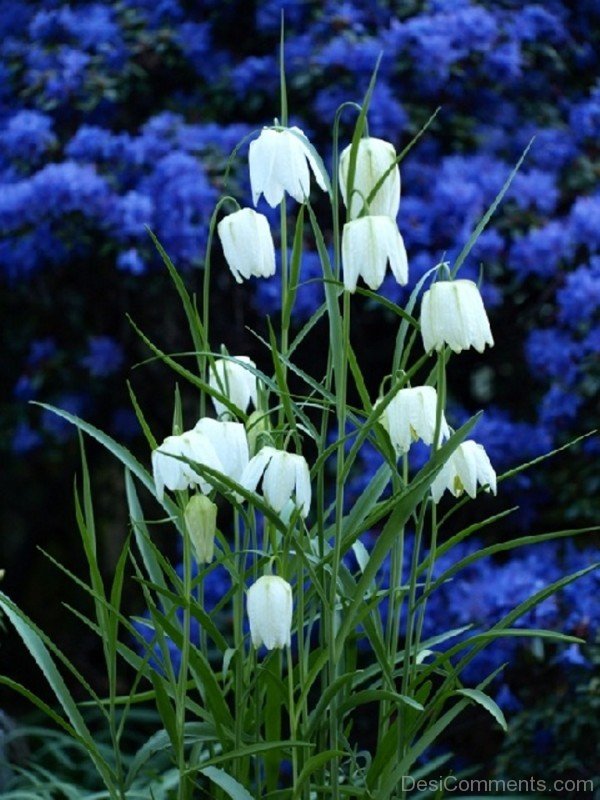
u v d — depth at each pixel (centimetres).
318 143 418
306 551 198
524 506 392
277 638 180
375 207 191
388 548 183
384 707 213
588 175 421
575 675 355
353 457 184
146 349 445
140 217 387
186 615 187
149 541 192
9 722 389
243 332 432
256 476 179
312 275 397
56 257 405
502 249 395
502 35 415
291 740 188
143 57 430
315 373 429
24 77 431
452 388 425
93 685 489
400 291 391
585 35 457
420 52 397
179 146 406
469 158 405
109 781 195
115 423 452
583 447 388
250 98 418
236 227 195
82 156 407
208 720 203
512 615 188
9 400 454
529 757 359
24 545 518
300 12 417
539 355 384
